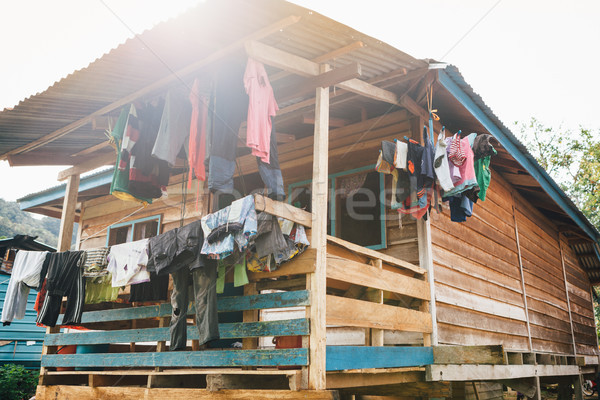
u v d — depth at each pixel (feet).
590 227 41.34
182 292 15.29
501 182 31.94
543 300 35.83
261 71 14.29
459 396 24.99
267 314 26.53
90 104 17.90
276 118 21.68
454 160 17.97
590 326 48.06
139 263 16.33
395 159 17.48
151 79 16.24
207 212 27.04
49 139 20.65
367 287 17.70
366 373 16.02
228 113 14.92
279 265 14.49
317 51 15.07
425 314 19.47
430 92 20.20
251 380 14.90
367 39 14.90
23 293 19.25
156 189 18.42
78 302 18.30
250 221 13.14
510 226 32.17
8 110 17.88
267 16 12.91
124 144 16.85
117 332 18.26
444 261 22.21
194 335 16.43
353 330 21.17
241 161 26.53
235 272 14.98
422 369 18.52
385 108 23.48
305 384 12.99
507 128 24.57
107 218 32.35
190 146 15.35
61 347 21.17
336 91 19.56
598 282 51.62
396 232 21.99
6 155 22.12
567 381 35.19
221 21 13.05
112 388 17.35
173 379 16.78
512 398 33.12
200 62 14.92
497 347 17.56
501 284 28.55
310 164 24.68
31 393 41.98
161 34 13.52
